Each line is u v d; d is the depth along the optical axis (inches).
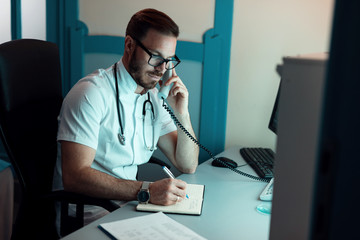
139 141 63.2
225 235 42.0
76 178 52.2
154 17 56.4
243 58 81.1
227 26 80.7
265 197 52.0
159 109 66.1
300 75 27.4
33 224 54.6
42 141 60.1
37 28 93.2
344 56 16.1
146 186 50.2
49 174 60.9
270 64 79.7
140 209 47.4
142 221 43.4
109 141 59.3
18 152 54.7
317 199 17.6
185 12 82.9
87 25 88.4
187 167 63.7
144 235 40.1
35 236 55.0
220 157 67.9
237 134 84.5
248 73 81.4
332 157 16.9
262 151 73.9
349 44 16.0
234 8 79.9
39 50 62.0
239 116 83.6
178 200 50.0
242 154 73.3
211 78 83.4
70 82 91.1
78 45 88.9
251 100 82.2
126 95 59.5
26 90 57.8
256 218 46.7
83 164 53.3
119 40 86.8
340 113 16.5
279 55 78.8
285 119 29.0
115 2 86.0
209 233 42.3
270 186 55.2
